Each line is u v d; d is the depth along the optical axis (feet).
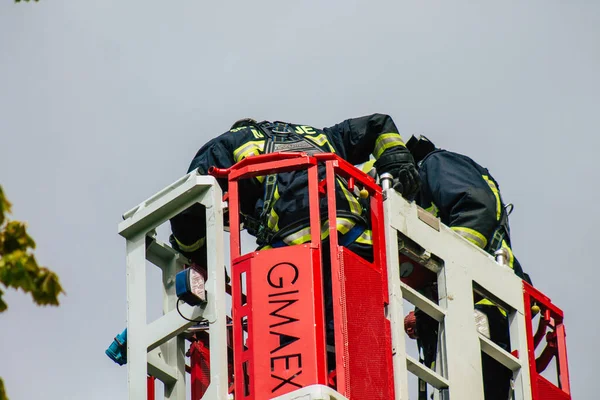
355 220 105.81
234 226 103.30
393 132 113.80
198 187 104.83
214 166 109.40
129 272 107.24
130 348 105.40
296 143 110.52
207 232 104.12
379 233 104.78
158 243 110.63
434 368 109.81
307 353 98.73
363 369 100.42
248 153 109.40
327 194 103.35
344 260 101.86
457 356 105.91
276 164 103.71
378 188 105.91
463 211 112.98
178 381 108.37
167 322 105.09
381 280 103.65
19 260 73.41
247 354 99.66
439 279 107.55
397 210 105.81
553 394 110.73
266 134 110.83
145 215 107.14
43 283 73.77
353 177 104.63
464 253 108.88
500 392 112.78
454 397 104.73
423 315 112.06
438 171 114.62
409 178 106.63
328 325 104.83
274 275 100.58
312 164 103.55
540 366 114.01
